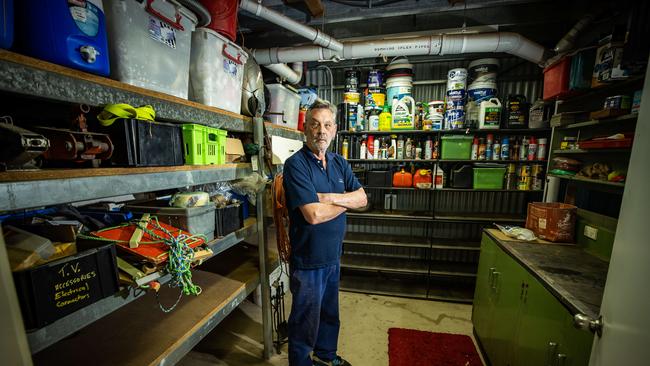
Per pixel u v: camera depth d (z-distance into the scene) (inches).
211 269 72.9
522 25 98.0
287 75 109.7
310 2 78.7
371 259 127.3
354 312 101.9
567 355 43.5
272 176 76.3
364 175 120.7
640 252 24.5
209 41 48.5
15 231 27.8
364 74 125.7
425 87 120.1
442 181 109.7
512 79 110.0
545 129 99.7
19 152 23.0
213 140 51.8
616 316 27.0
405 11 83.0
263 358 75.4
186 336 45.1
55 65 25.5
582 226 69.3
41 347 25.1
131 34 34.4
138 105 35.2
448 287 119.3
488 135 105.6
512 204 118.5
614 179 62.5
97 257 29.6
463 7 79.8
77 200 27.7
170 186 40.7
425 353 79.7
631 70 56.8
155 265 36.3
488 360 75.4
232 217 59.0
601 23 78.8
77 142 28.9
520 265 60.8
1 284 21.4
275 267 80.9
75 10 27.3
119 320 48.8
